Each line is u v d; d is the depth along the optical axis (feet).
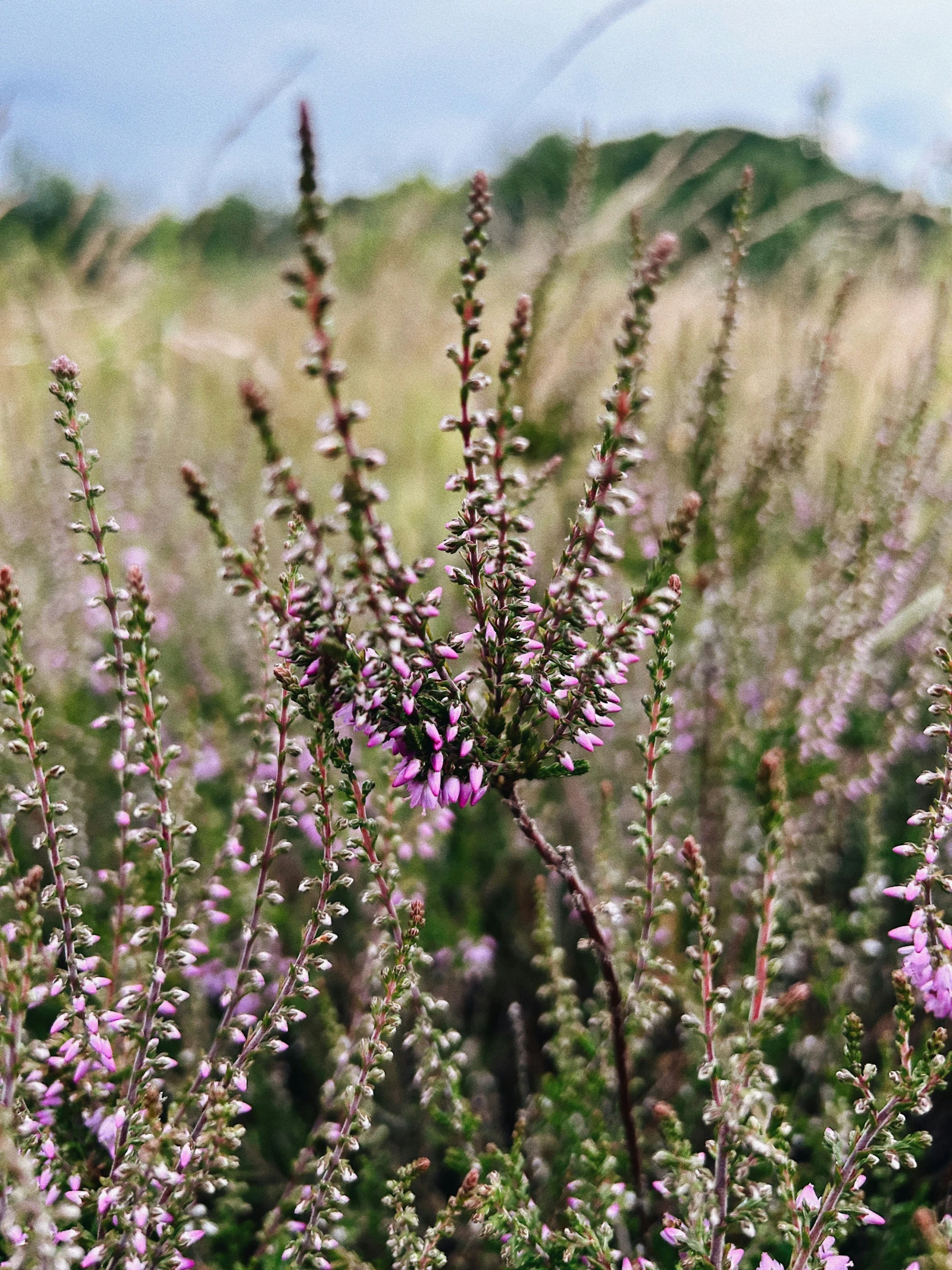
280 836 13.15
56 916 11.26
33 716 6.15
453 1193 10.92
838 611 11.78
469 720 6.27
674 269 21.47
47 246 25.80
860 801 12.34
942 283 13.34
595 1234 6.70
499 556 5.92
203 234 27.20
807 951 11.33
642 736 6.93
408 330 25.50
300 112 4.50
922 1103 5.80
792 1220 6.14
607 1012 8.61
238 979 6.86
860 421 18.56
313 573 5.74
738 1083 5.58
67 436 6.66
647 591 5.76
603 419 5.55
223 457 19.20
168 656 16.60
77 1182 6.27
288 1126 10.96
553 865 6.85
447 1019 11.58
